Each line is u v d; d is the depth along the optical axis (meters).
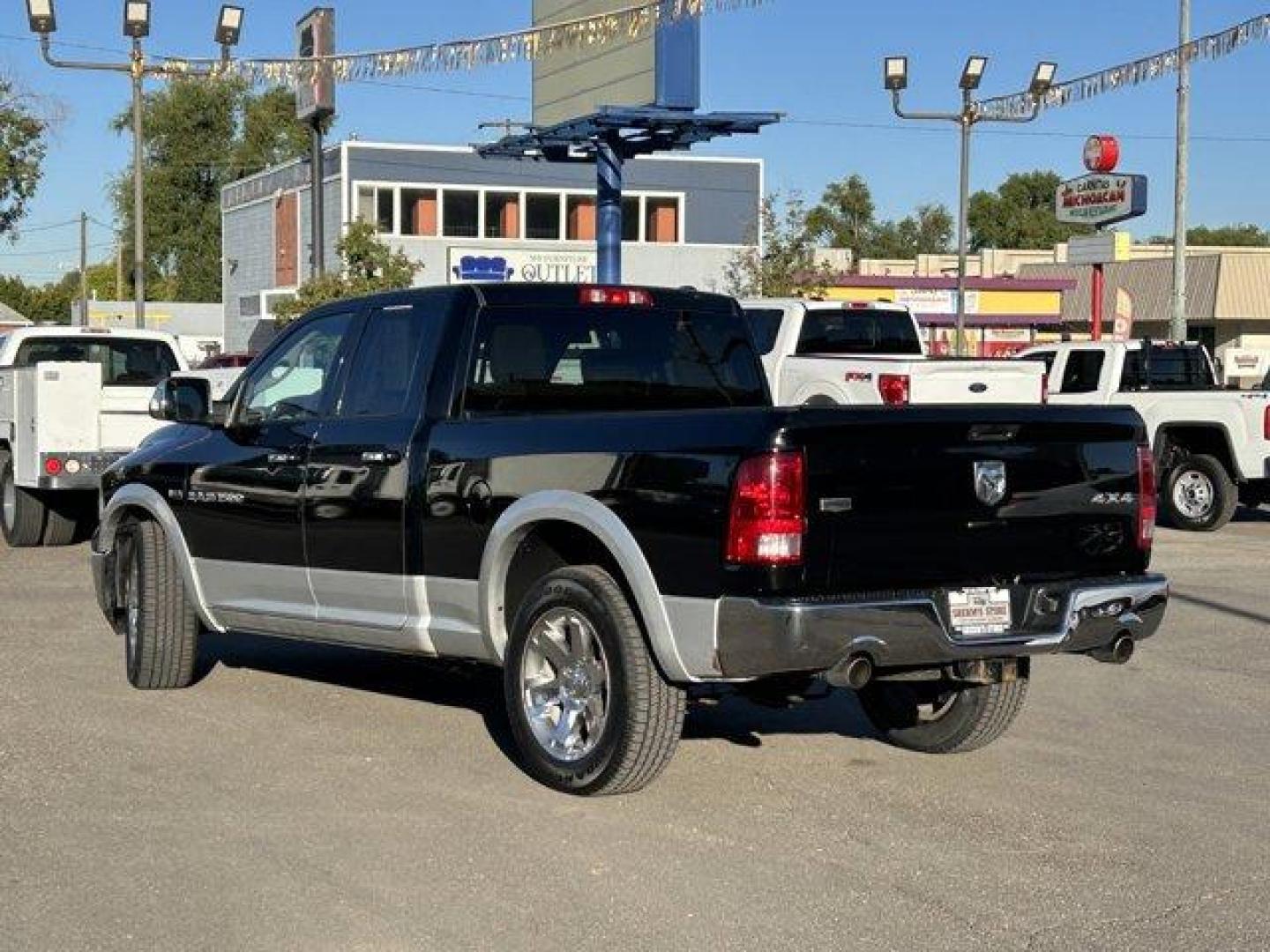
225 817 6.33
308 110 31.88
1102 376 19.09
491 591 6.85
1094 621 6.57
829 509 6.00
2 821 6.27
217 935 5.07
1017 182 92.38
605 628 6.36
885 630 6.04
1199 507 18.08
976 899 5.48
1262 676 9.62
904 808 6.58
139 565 8.62
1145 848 6.08
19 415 15.48
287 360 8.16
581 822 6.30
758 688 6.72
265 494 7.89
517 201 47.91
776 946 5.01
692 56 22.14
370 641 7.54
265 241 54.09
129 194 81.75
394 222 46.53
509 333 7.35
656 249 48.19
